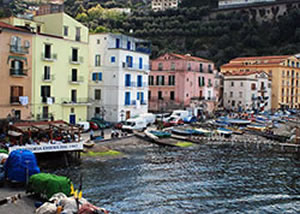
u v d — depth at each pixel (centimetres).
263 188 3228
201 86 8781
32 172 2753
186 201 2791
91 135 4816
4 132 4122
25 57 4888
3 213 2136
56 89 5412
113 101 6362
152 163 3966
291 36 14462
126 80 6550
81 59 5816
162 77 8544
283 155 4781
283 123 8175
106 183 3130
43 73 5181
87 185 3042
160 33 15000
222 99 10375
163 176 3459
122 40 6600
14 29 4675
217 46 14850
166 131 6078
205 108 8662
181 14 16450
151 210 2562
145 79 7144
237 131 6438
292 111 10319
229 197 2938
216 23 15712
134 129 5781
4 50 4616
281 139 5725
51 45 5275
